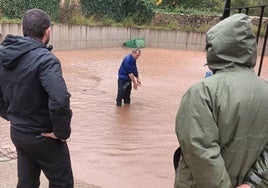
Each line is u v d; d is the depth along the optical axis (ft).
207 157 5.71
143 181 15.39
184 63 64.18
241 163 6.04
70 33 72.59
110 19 83.56
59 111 8.09
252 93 6.05
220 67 6.21
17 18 68.85
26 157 9.32
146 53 76.13
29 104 8.67
